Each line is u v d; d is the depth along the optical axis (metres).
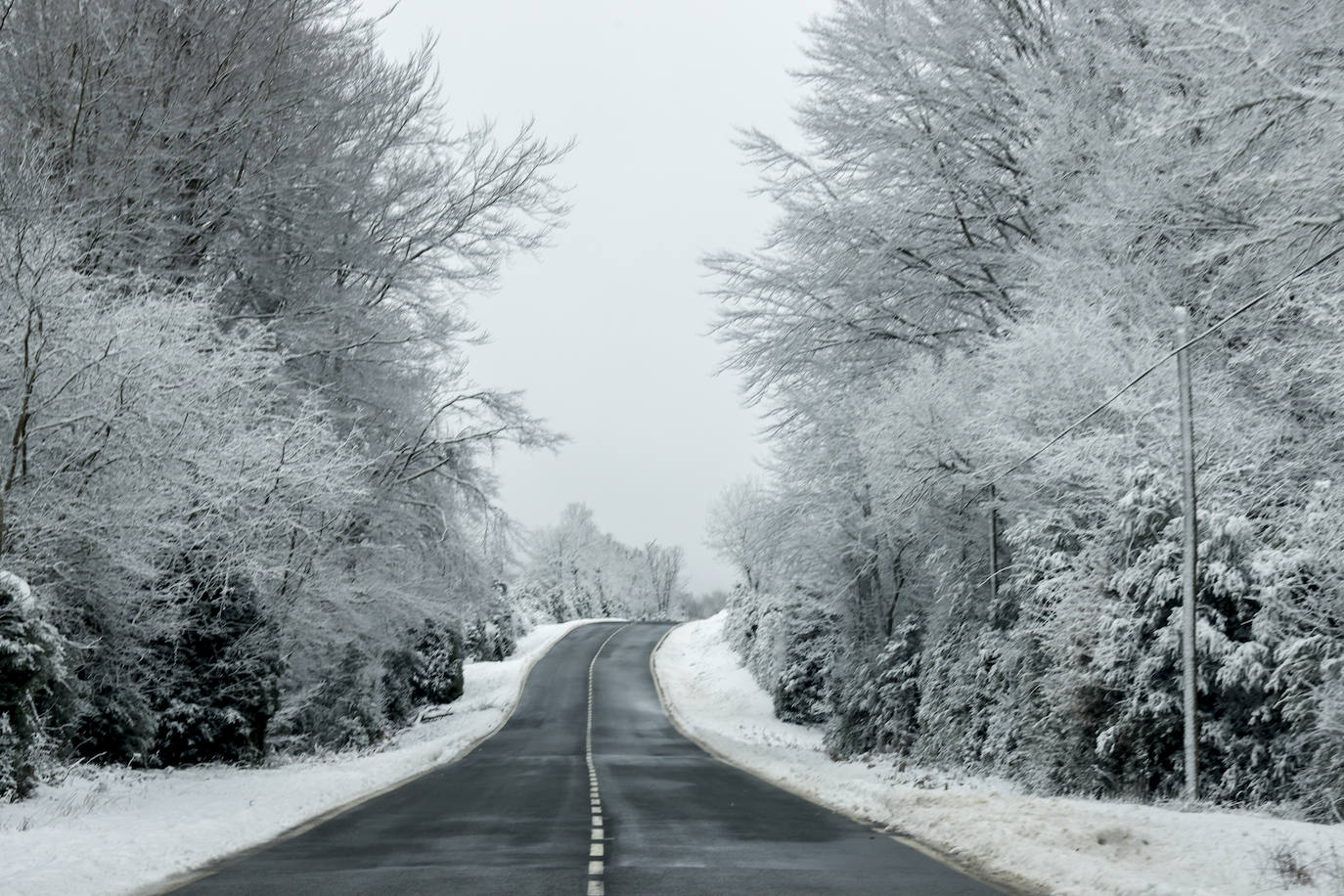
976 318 36.69
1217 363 22.20
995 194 34.69
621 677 71.12
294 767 25.75
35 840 10.91
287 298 28.80
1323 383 18.53
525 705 59.62
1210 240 21.66
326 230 28.36
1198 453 19.19
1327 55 18.52
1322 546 15.87
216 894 8.71
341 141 28.64
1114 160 24.36
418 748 33.28
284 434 22.66
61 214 18.77
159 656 23.91
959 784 21.86
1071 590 20.02
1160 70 22.39
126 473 18.92
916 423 28.55
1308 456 18.30
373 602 30.58
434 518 33.75
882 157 35.56
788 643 52.72
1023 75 30.56
